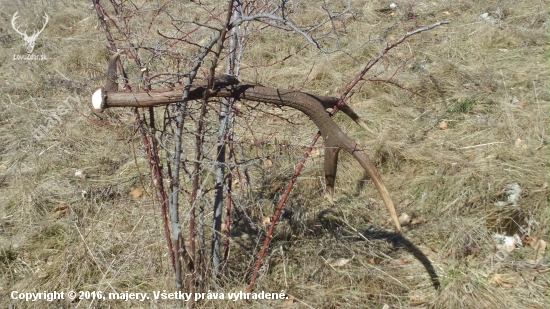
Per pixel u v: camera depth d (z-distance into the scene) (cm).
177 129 254
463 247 359
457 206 397
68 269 354
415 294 332
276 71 584
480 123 487
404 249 367
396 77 561
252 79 572
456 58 595
